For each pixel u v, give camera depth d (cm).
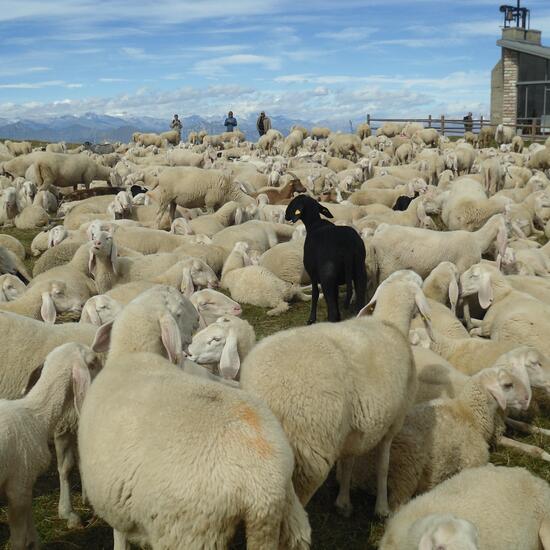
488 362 597
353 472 493
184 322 468
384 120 3638
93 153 2456
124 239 875
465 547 312
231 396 354
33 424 427
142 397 358
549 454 532
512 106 3344
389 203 1253
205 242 914
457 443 496
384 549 388
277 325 748
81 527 473
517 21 3659
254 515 321
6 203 1197
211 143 3008
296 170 1605
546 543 404
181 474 324
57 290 641
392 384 457
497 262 812
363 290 734
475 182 1120
